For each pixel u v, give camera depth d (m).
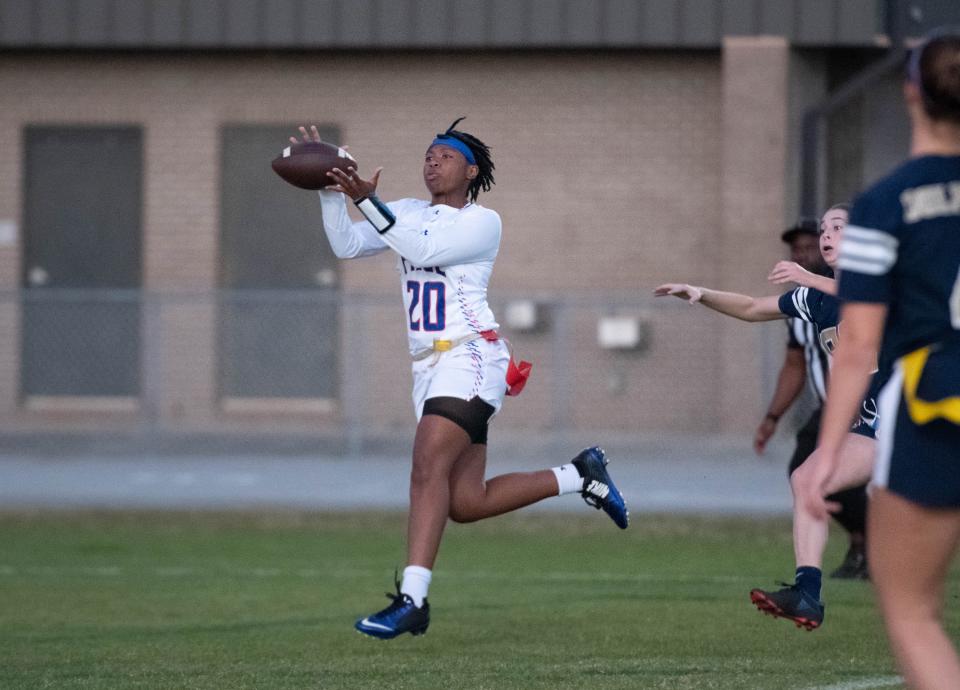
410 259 24.31
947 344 15.14
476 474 25.22
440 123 68.00
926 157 15.33
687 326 64.75
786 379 35.25
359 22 66.25
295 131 68.81
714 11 64.81
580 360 65.81
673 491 53.53
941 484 15.02
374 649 26.69
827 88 68.12
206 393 67.62
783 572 36.94
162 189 69.31
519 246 67.81
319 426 66.62
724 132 65.38
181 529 46.28
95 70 69.44
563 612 30.73
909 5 63.94
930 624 15.47
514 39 65.56
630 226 67.25
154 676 24.00
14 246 69.94
